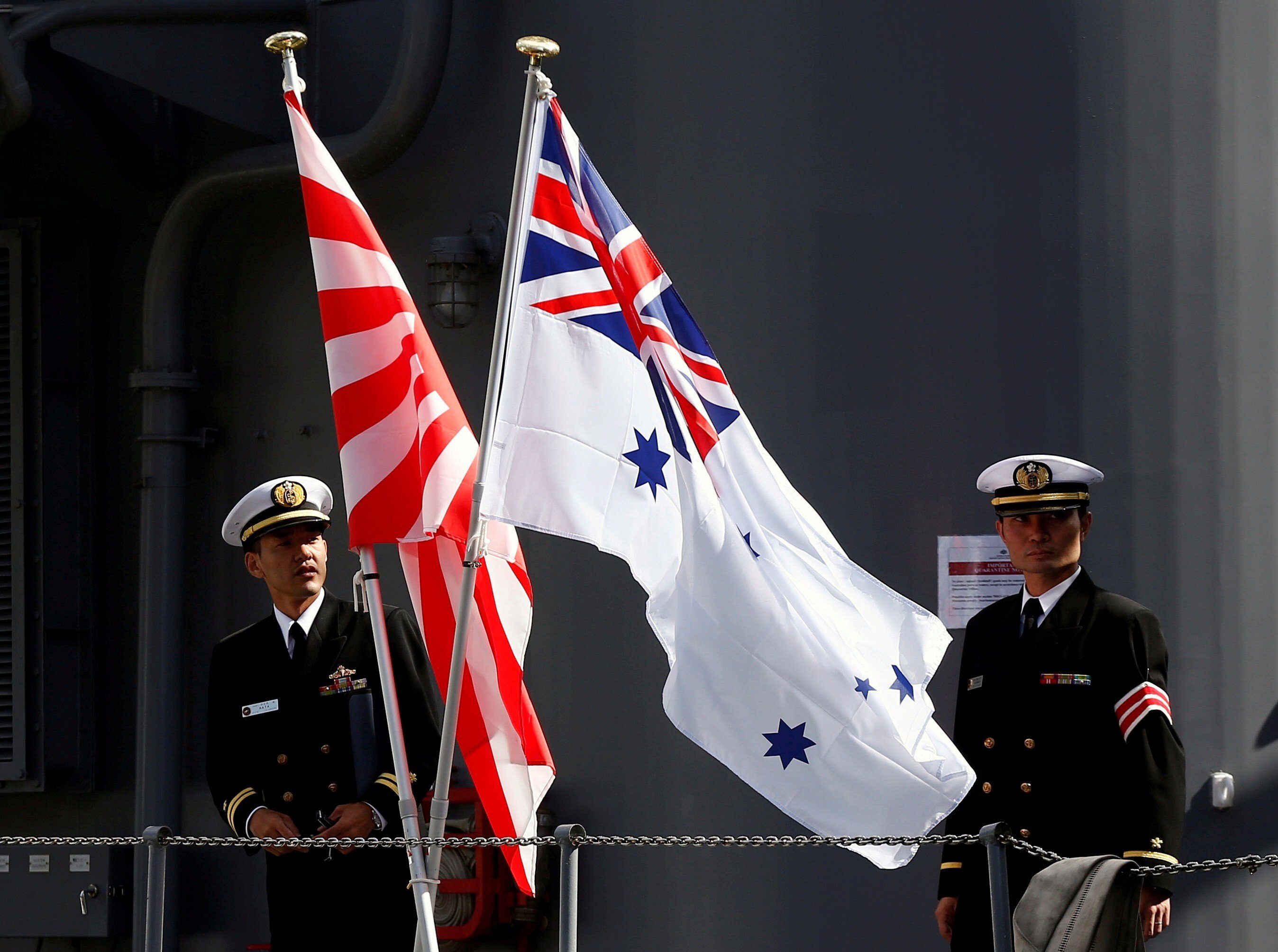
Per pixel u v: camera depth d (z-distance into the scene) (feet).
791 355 64.28
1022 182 63.16
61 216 77.82
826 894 62.54
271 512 54.39
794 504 48.47
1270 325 62.90
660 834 64.59
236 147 75.72
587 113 68.08
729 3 65.98
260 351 73.92
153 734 72.02
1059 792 49.85
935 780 46.03
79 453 76.07
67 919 73.36
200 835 72.54
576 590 66.80
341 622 54.85
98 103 74.02
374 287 48.11
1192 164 62.95
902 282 63.52
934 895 61.52
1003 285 62.90
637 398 45.70
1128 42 63.16
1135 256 62.69
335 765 53.26
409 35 67.56
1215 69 63.21
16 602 74.64
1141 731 49.06
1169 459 62.18
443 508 45.88
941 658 47.85
